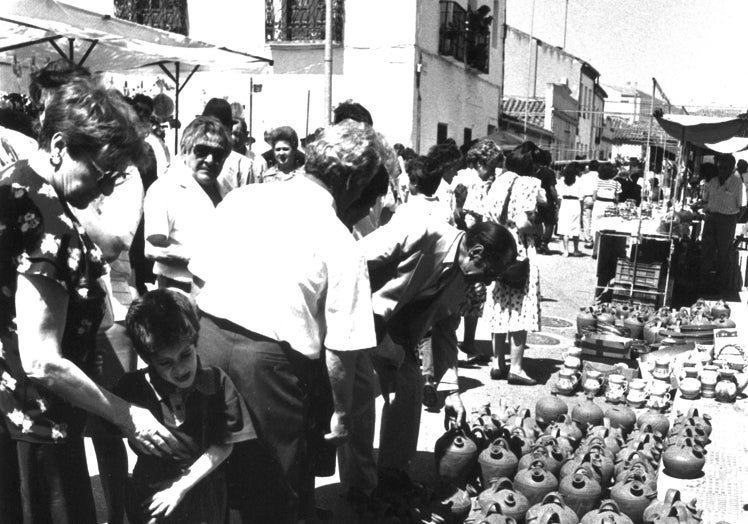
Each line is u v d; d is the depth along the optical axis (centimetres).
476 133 2519
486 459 435
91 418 357
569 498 408
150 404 298
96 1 2016
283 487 325
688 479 496
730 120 1150
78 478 275
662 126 1197
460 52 2258
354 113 583
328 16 1557
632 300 975
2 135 466
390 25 1917
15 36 886
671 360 717
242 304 315
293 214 322
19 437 264
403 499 410
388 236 400
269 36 1970
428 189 648
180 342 285
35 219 248
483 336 904
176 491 292
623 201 1834
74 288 256
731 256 1252
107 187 265
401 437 441
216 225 337
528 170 721
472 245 419
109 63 1074
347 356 324
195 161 492
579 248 1838
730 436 576
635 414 575
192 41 1017
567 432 500
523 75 3912
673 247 997
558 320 1027
